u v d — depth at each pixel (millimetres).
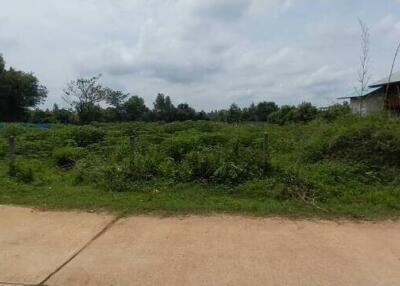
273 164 8445
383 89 18547
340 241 5152
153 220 6070
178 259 4566
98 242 5141
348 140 9180
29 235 5418
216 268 4316
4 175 9055
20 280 4070
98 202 7039
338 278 4074
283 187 7496
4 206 6875
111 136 16047
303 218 6160
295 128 13875
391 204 6836
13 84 62500
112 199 7250
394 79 17859
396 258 4602
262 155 8547
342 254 4707
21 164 9836
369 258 4594
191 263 4449
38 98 66625
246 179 8023
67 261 4535
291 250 4832
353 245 5012
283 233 5465
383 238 5285
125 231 5566
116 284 3973
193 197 7387
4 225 5855
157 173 8469
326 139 9609
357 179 8047
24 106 65188
